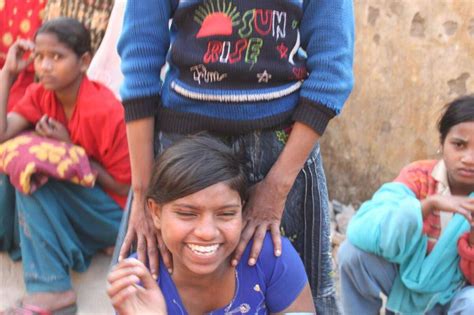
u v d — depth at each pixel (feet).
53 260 8.88
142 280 5.59
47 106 9.43
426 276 7.57
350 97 11.53
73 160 8.96
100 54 10.05
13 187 9.43
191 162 5.22
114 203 9.61
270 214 5.81
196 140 5.41
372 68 11.19
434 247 7.59
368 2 11.07
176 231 5.32
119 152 9.39
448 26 10.39
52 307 8.77
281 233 6.27
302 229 6.33
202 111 5.61
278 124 5.71
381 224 7.50
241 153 5.83
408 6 10.64
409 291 7.91
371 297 8.13
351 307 8.21
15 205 9.60
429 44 10.57
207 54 5.47
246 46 5.44
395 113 11.08
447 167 7.50
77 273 9.68
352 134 11.63
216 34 5.42
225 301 5.92
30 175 8.65
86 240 9.76
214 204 5.23
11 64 9.46
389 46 10.94
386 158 11.30
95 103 9.22
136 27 5.65
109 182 9.50
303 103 5.60
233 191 5.30
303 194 6.18
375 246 7.57
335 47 5.57
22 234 9.02
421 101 10.77
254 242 5.77
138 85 5.69
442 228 7.63
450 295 7.69
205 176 5.17
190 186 5.16
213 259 5.40
